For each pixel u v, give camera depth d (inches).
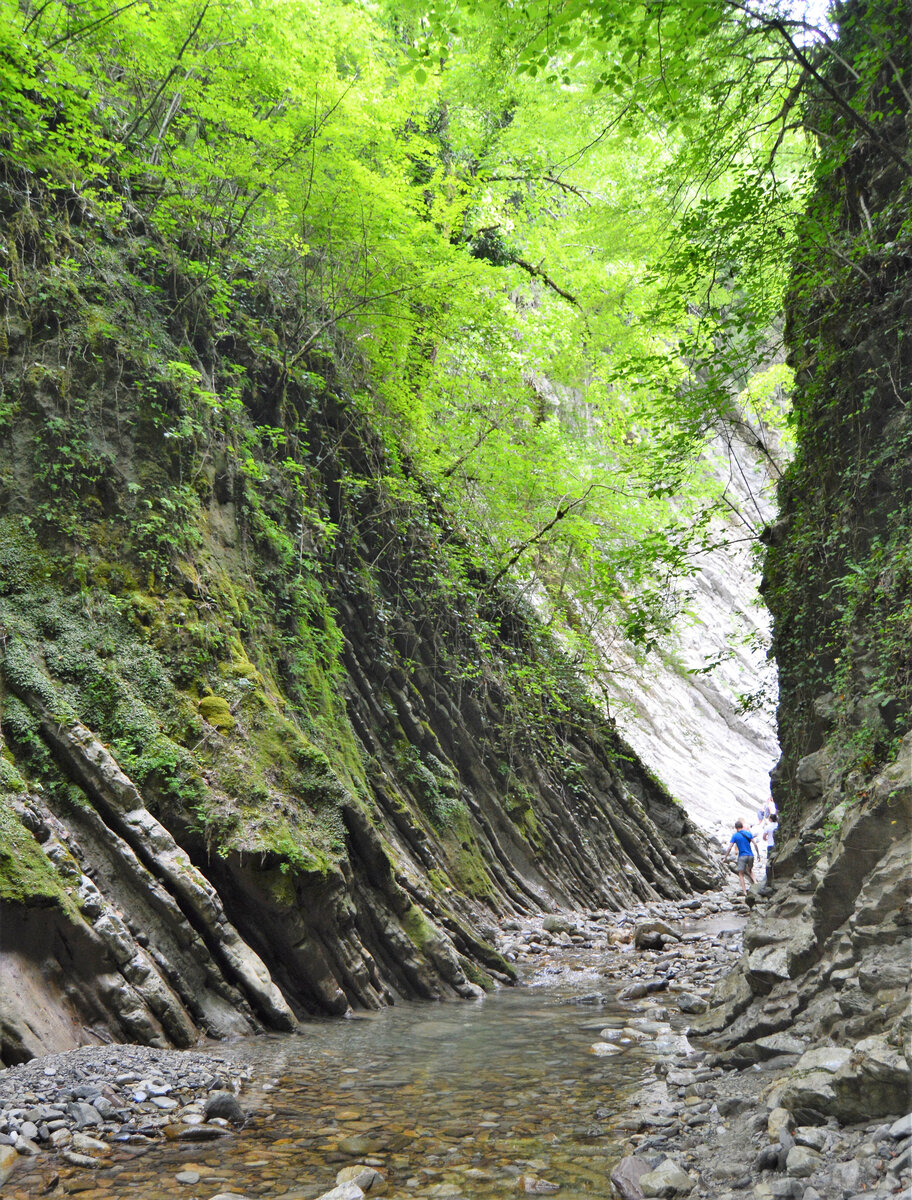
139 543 376.8
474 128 700.7
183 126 487.8
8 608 327.3
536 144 687.1
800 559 398.0
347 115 475.5
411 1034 324.8
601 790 765.3
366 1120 227.0
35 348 368.8
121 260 427.5
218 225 511.8
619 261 567.8
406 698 561.6
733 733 1122.0
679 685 1102.4
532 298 882.1
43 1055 244.7
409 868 457.1
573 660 799.7
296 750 388.2
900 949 199.5
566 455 724.7
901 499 314.2
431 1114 231.8
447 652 628.1
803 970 254.5
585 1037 319.3
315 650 468.1
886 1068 165.6
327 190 502.0
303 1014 348.5
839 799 296.5
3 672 310.5
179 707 354.3
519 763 666.2
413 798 528.1
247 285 514.6
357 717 504.1
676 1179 173.9
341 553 548.4
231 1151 205.5
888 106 359.9
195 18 428.1
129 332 406.9
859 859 229.3
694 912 667.4
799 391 431.2
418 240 555.8
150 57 435.5
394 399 633.0
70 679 330.3
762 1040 240.7
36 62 378.9
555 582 828.6
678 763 989.2
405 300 578.2
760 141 467.5
